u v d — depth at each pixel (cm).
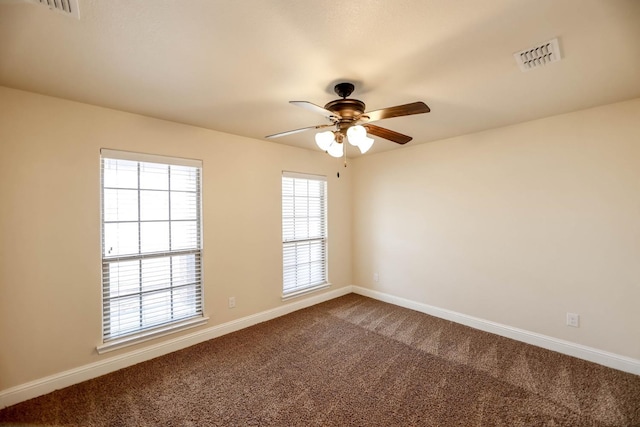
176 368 241
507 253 295
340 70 174
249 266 330
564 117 257
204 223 293
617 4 120
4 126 194
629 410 187
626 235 231
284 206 375
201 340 289
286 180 378
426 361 250
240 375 230
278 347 277
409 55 158
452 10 123
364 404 196
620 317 235
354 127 184
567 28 137
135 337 248
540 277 274
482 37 143
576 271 255
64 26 131
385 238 411
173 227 277
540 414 185
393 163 399
